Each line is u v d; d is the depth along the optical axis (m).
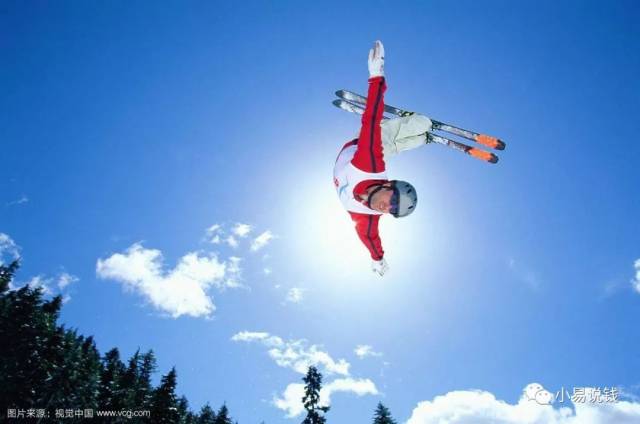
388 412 30.17
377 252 3.96
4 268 47.47
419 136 4.55
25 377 33.09
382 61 3.36
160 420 31.75
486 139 4.39
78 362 36.66
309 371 31.53
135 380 39.22
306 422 30.12
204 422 47.28
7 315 35.16
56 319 39.66
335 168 3.90
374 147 3.33
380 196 3.28
